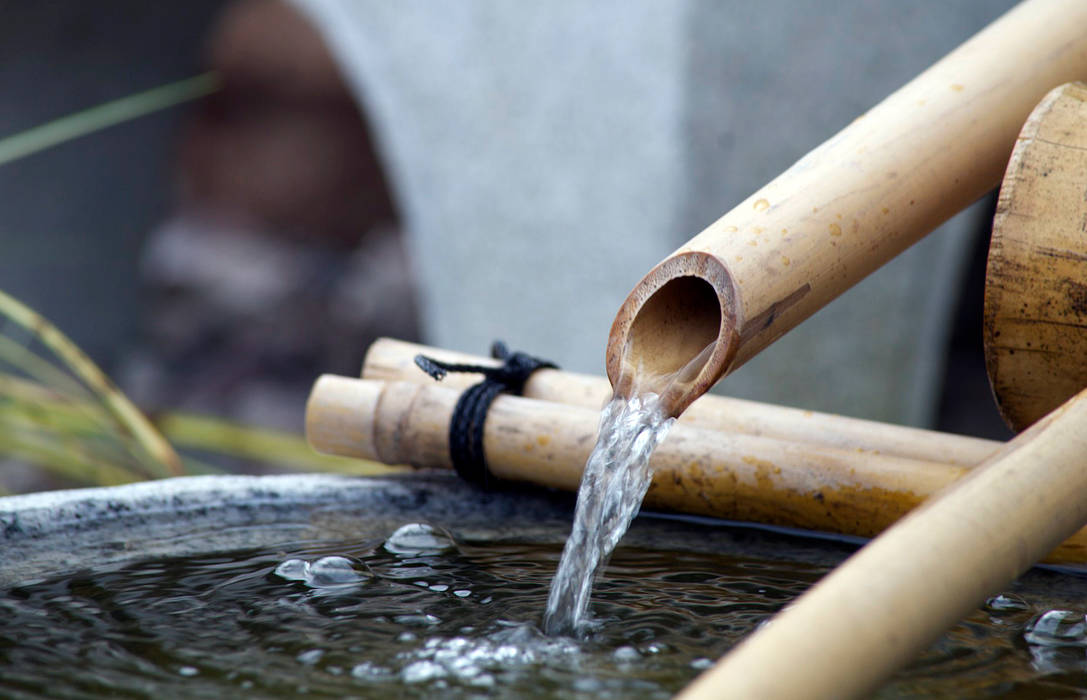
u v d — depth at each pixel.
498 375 1.26
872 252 1.17
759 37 1.69
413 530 1.21
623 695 1.10
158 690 1.10
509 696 1.10
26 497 1.22
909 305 1.84
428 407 1.26
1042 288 1.20
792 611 1.07
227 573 1.18
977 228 1.86
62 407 1.42
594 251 1.78
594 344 1.79
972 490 1.10
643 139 1.71
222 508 1.24
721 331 1.14
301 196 5.03
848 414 1.82
